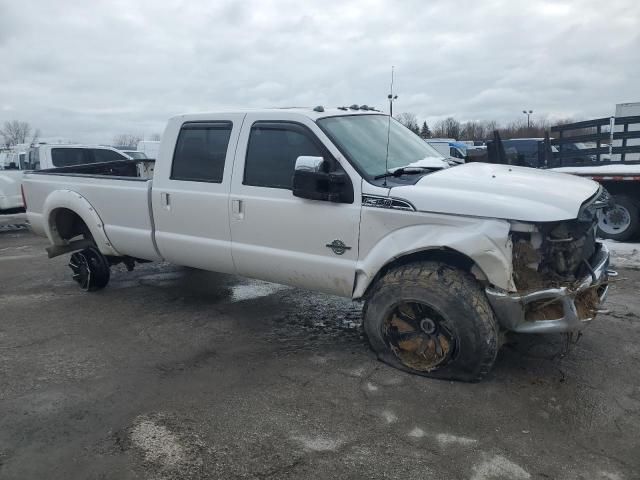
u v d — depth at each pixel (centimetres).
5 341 482
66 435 324
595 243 433
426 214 370
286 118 439
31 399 370
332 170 412
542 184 391
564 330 348
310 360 425
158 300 599
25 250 952
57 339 484
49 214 629
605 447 300
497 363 406
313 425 329
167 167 513
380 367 406
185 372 409
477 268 363
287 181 436
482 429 320
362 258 402
